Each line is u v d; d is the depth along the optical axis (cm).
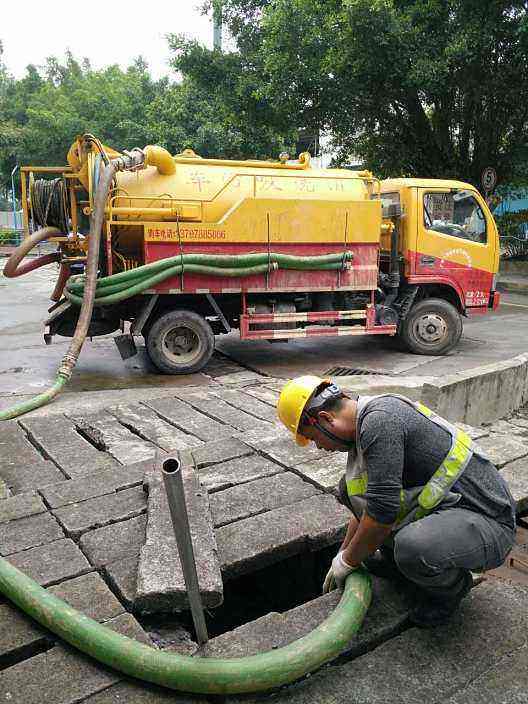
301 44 1203
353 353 834
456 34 1117
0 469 384
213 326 770
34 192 701
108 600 249
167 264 665
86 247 702
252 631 237
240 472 365
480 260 818
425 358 800
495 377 556
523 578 297
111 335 982
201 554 266
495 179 1423
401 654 230
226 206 701
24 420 476
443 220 802
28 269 713
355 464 236
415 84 1184
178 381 685
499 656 230
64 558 278
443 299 832
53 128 3164
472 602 263
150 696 209
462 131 1406
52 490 343
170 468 191
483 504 227
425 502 223
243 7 1454
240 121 1450
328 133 1491
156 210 668
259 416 486
